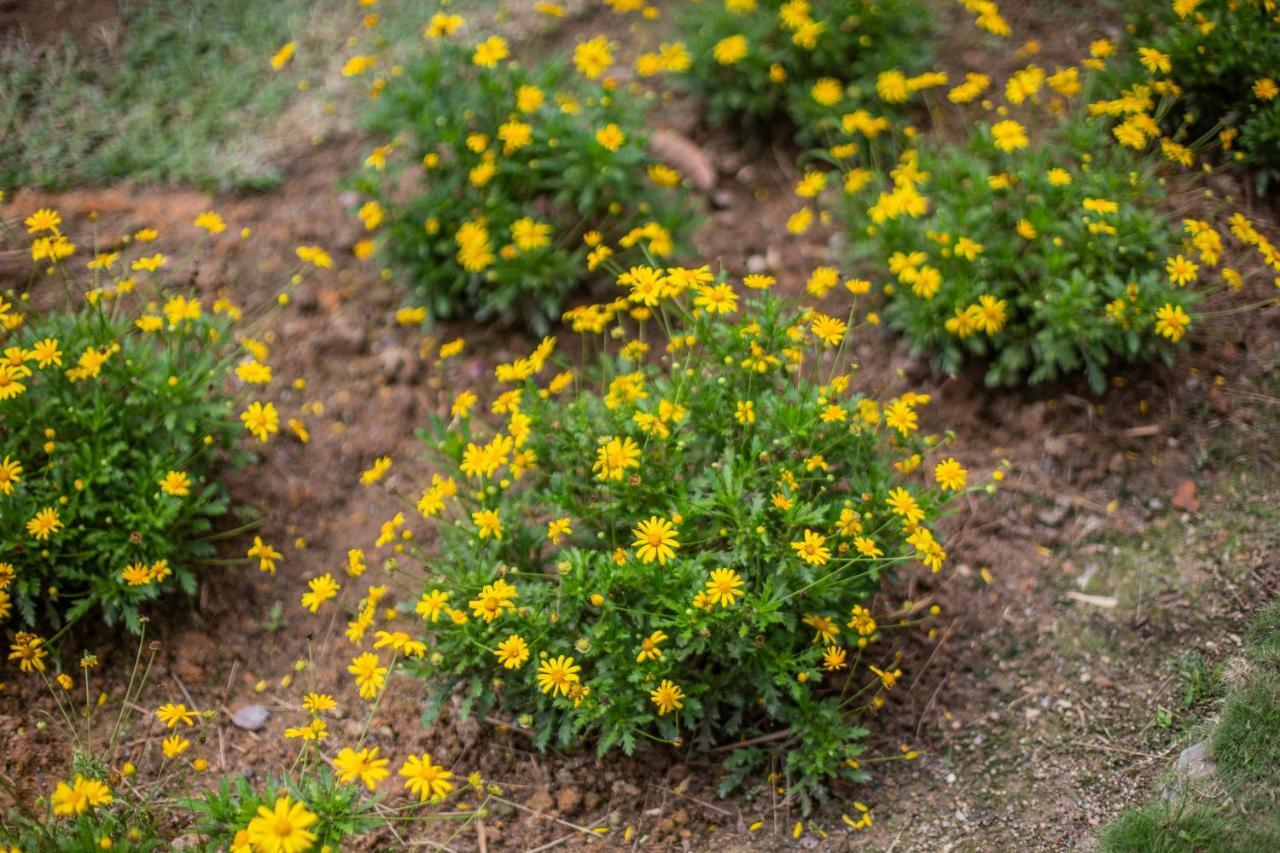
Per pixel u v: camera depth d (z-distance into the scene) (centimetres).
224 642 219
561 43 264
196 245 243
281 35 262
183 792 206
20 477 211
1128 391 235
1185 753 208
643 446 209
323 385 235
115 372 217
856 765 209
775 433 211
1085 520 227
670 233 239
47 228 222
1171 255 234
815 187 233
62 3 260
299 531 227
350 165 252
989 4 248
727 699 209
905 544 210
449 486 207
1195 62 247
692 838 207
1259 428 232
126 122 252
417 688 216
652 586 203
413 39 261
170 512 212
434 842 205
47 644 213
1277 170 249
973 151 241
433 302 239
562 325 240
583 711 202
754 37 251
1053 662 217
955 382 235
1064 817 206
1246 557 223
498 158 234
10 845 193
